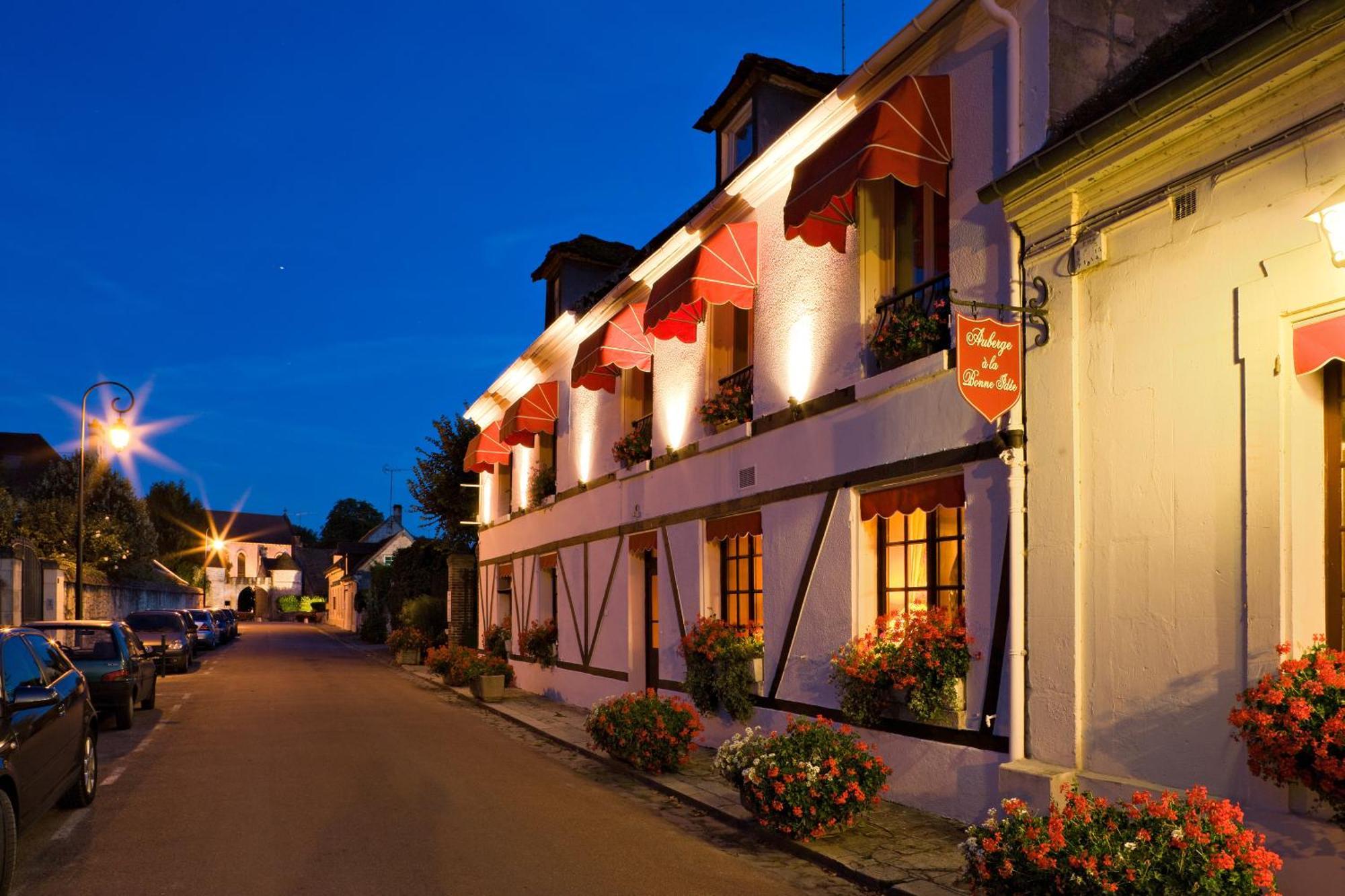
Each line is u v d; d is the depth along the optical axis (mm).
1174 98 5969
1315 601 5496
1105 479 6668
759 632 11477
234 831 7797
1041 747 7004
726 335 12836
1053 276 7141
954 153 8320
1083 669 6738
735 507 11656
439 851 7227
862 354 9461
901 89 8250
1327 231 5066
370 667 27859
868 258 9555
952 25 8336
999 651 7496
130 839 7531
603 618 16156
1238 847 4684
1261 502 5594
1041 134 7500
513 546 22469
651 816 8578
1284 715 4941
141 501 39625
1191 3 8055
